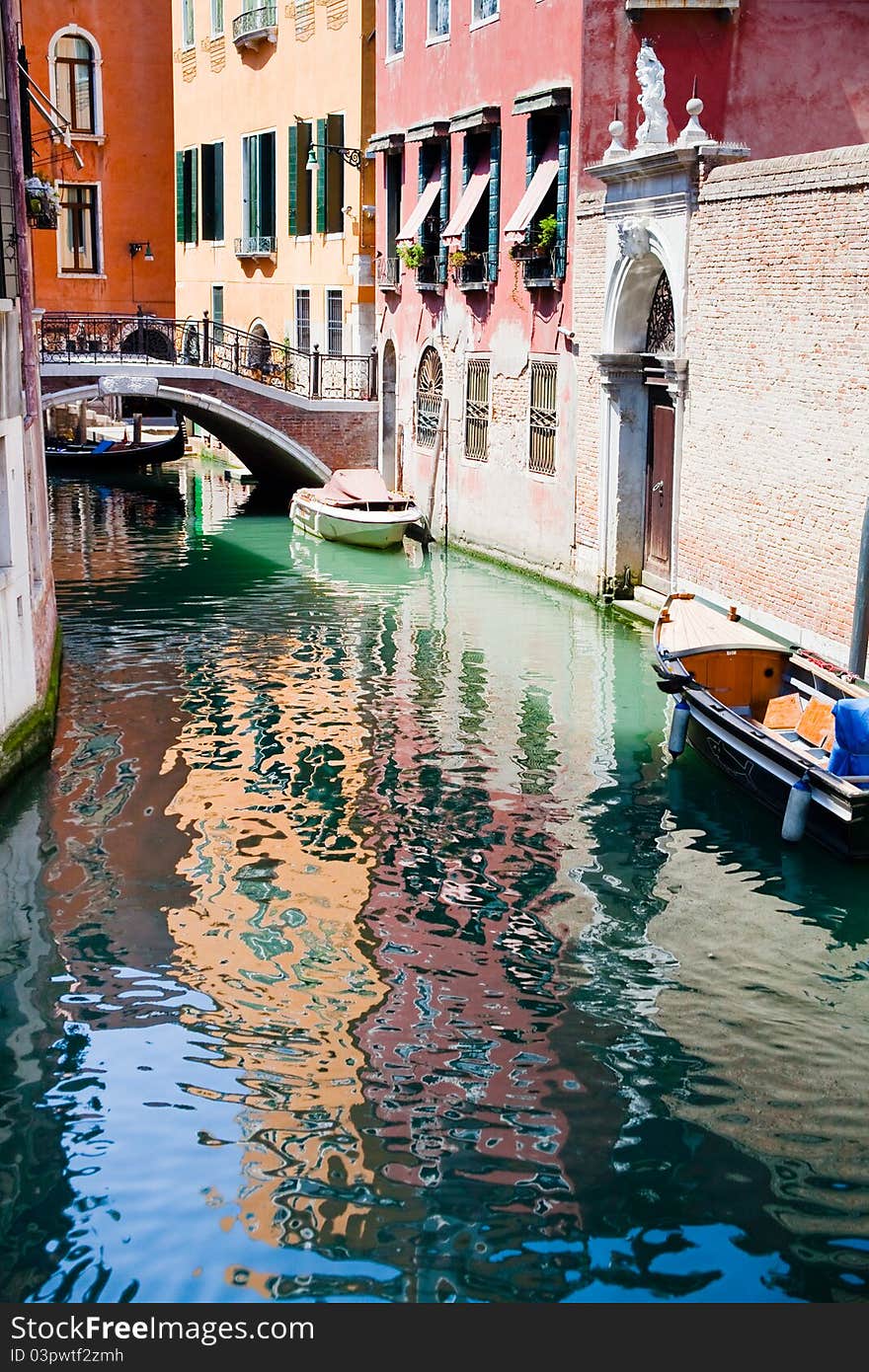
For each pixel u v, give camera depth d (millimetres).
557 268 19422
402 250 24391
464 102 22484
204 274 34219
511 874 10125
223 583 20359
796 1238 6383
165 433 37156
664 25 18516
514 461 21359
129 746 12883
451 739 13094
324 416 26828
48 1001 8336
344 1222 6453
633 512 18406
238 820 11102
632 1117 7219
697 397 16250
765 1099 7402
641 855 10477
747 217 14891
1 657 11539
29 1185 6680
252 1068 7645
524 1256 6266
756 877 10102
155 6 35500
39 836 10758
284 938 9125
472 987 8516
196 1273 6168
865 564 12672
